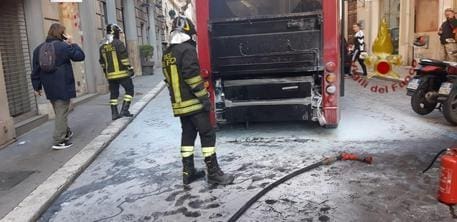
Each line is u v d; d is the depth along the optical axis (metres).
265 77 6.65
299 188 4.55
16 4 8.54
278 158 5.64
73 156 6.05
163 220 3.99
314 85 6.62
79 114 9.52
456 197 3.97
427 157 5.39
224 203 4.28
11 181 5.12
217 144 6.50
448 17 12.80
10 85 8.11
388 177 4.75
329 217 3.86
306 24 6.28
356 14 23.34
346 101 9.85
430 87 7.68
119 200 4.54
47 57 6.25
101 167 5.73
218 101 6.72
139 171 5.46
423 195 4.23
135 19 21.19
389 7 19.95
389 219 3.76
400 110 8.52
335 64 6.41
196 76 4.52
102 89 13.35
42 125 8.40
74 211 4.35
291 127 7.38
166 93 12.95
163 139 7.05
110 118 8.82
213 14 6.60
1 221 4.04
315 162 5.38
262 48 6.38
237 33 6.38
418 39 16.52
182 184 4.88
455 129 6.79
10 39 8.25
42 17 8.99
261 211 4.05
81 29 12.65
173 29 4.70
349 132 6.82
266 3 6.64
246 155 5.86
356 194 4.33
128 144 6.86
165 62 4.67
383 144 6.06
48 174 5.33
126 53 8.59
